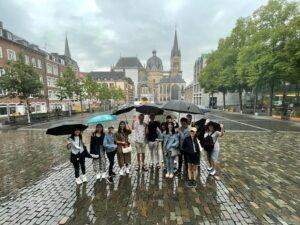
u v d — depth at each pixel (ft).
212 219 16.90
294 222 16.53
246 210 18.22
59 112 117.08
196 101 296.10
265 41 95.91
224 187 22.77
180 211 18.08
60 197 20.88
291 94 158.51
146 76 590.14
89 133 57.52
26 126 78.38
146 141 27.94
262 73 94.94
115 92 270.05
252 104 189.06
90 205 19.25
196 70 295.48
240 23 130.52
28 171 28.45
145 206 18.94
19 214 17.95
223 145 42.24
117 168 29.27
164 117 92.63
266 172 27.20
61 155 36.29
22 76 84.48
